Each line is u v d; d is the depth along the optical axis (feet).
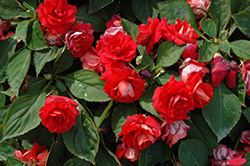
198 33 2.24
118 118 2.17
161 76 2.17
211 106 2.17
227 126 2.17
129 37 2.12
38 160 2.22
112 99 2.12
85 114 2.18
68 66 2.23
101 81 2.18
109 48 2.10
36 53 2.20
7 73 2.19
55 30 2.15
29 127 2.14
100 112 2.23
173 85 2.01
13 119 2.14
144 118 2.08
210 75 2.19
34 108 2.17
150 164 2.21
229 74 2.14
